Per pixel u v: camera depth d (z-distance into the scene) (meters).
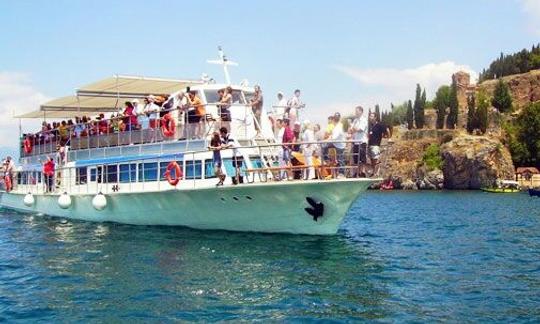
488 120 140.88
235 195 19.73
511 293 13.27
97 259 17.39
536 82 156.88
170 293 13.09
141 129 24.16
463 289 13.62
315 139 20.12
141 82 26.06
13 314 11.86
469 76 164.12
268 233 20.39
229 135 21.55
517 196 87.75
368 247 19.75
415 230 26.97
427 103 175.88
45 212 31.06
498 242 22.42
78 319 11.39
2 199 37.59
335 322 10.91
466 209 48.62
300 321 10.96
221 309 11.77
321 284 13.78
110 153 25.58
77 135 27.75
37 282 14.73
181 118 22.70
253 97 23.36
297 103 22.27
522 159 129.62
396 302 12.34
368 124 19.34
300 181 18.41
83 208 26.94
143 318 11.32
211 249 18.08
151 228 23.25
